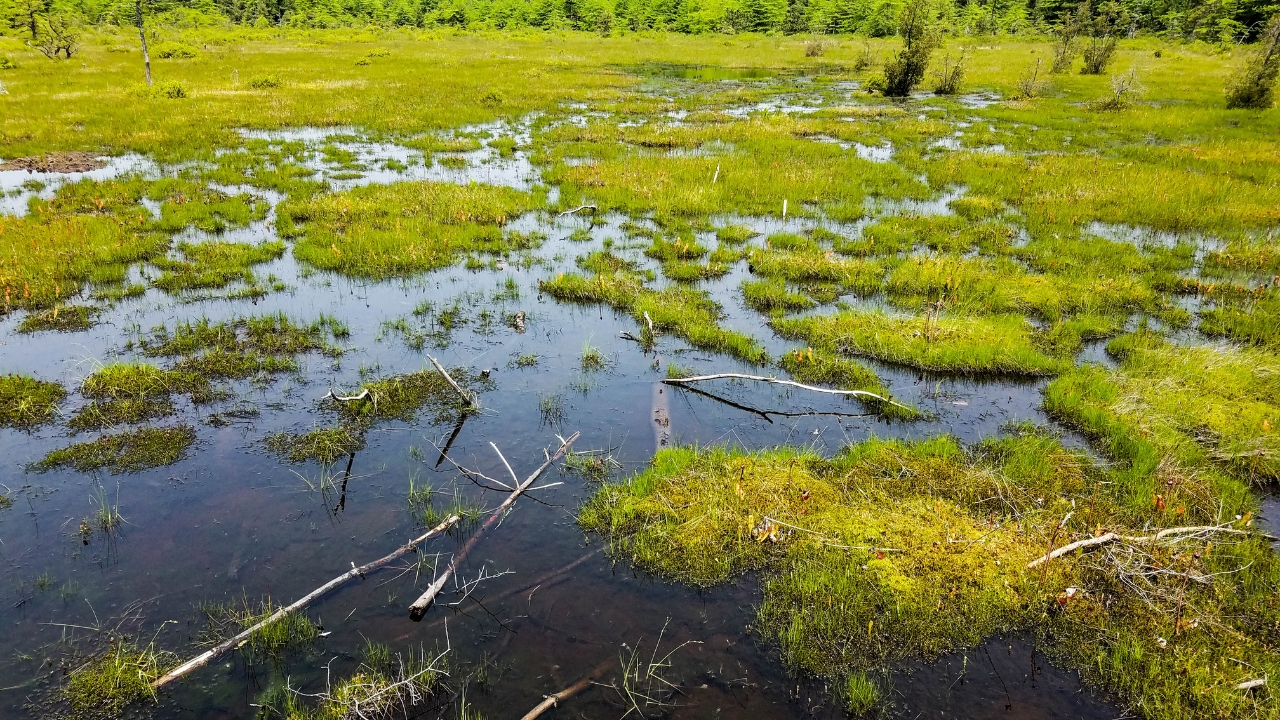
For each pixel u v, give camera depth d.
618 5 101.38
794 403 9.12
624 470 7.66
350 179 20.03
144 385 8.90
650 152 23.94
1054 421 8.68
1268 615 5.65
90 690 4.92
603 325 11.34
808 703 5.02
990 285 12.62
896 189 19.28
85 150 22.19
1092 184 19.41
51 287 11.72
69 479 7.21
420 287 12.80
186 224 15.31
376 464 7.67
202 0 85.19
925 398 9.23
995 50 63.53
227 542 6.43
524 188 19.55
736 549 6.41
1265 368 9.44
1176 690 5.02
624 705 4.96
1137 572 5.93
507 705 4.97
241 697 4.98
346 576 5.86
